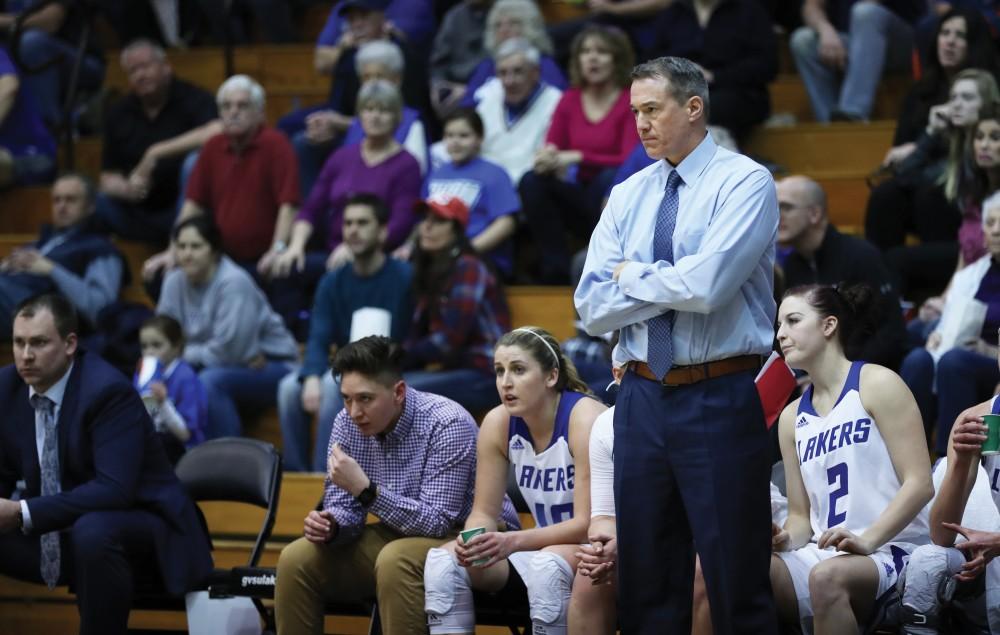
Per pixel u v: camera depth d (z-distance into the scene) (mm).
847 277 18984
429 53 30406
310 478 20703
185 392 21609
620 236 13141
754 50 25656
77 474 17188
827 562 13875
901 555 14383
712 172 12750
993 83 20844
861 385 14633
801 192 19031
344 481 15469
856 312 15234
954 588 13867
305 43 33844
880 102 27406
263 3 32562
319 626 16000
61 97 31922
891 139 25531
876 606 14031
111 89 32250
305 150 27594
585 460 15180
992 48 23031
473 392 21500
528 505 15977
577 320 22828
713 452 12586
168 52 32688
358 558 15914
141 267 27656
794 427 15180
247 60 32312
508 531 15805
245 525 21109
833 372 14875
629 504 12977
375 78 26453
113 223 27562
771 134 26125
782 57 28984
